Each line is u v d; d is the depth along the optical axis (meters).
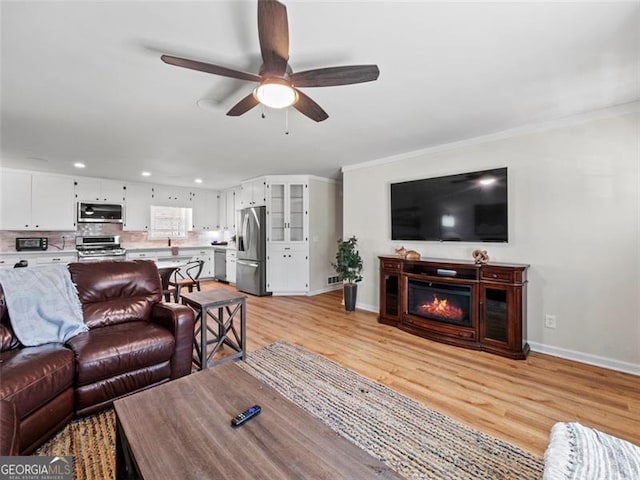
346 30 1.58
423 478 1.42
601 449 1.06
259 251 5.48
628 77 2.05
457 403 2.04
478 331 2.97
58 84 2.14
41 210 5.04
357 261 4.36
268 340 3.22
